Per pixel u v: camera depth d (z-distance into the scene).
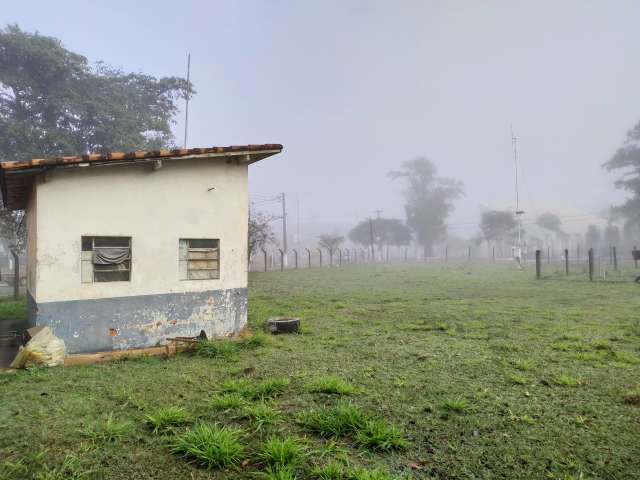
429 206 75.19
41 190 8.31
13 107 27.00
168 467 4.22
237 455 4.33
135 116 30.45
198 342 8.93
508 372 7.22
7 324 12.17
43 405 5.77
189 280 9.80
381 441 4.59
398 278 28.62
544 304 15.77
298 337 10.37
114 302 8.89
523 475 3.99
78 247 8.59
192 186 9.92
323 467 4.11
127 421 5.19
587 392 6.19
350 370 7.41
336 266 45.41
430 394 6.16
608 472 4.00
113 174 9.02
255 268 42.00
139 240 9.24
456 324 11.96
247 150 10.15
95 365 7.91
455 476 3.99
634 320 12.06
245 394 6.11
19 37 25.14
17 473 4.06
